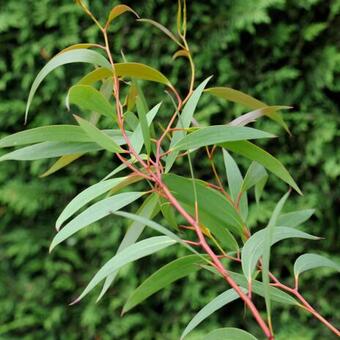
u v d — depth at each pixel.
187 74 2.49
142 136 0.90
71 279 2.66
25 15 2.58
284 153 2.46
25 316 2.68
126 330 2.57
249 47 2.46
